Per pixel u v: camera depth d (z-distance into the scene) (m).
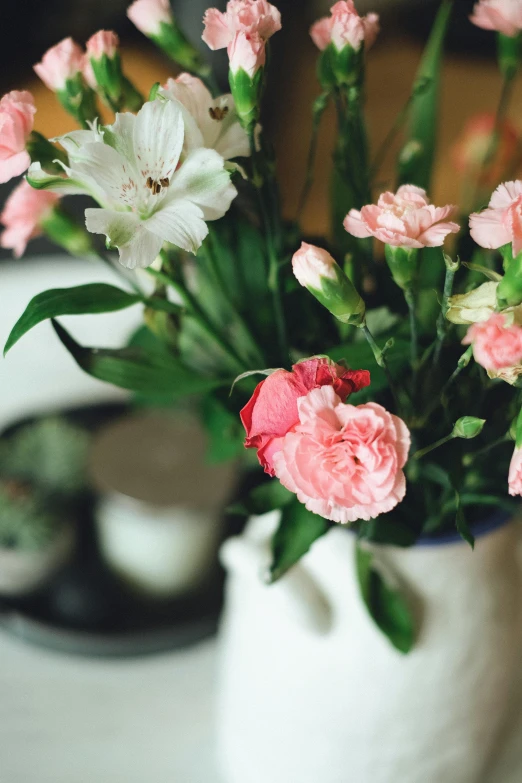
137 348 0.53
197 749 0.66
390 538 0.50
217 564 0.75
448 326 0.46
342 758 0.56
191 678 0.70
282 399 0.42
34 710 0.67
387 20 1.80
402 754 0.56
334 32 0.47
